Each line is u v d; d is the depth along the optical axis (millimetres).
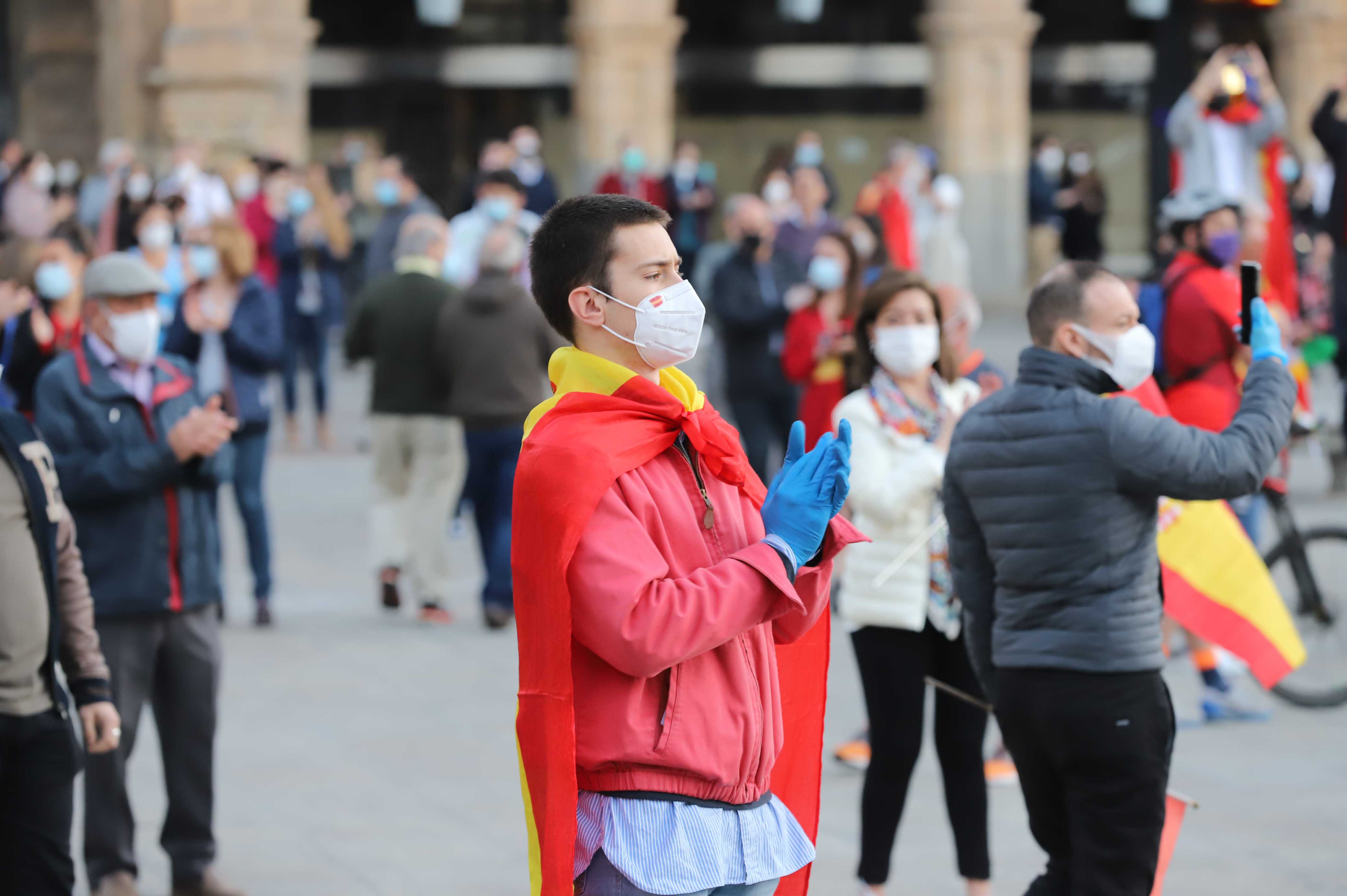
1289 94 52188
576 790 5621
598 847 5719
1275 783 13102
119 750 10156
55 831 7980
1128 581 7965
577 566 5633
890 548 10062
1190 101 21547
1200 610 11578
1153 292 14539
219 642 10602
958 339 14273
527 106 60062
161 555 10156
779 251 21328
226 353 17938
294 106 47562
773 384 20938
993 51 50344
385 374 18391
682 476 5941
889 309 10562
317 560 21828
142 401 10266
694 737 5766
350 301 44500
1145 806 7977
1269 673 11531
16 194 37438
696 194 43062
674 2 57281
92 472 9945
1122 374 8133
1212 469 7762
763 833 5945
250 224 32156
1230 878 10961
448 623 18656
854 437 10398
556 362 6047
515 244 18016
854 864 11305
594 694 5758
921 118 60594
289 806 12516
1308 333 19141
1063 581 7961
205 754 10438
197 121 46375
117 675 10141
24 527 7969
